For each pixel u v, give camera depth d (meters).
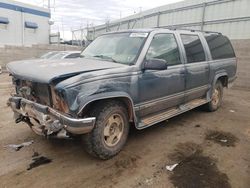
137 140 4.52
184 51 5.11
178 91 4.92
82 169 3.49
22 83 3.89
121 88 3.67
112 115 3.70
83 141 3.54
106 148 3.66
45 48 20.16
